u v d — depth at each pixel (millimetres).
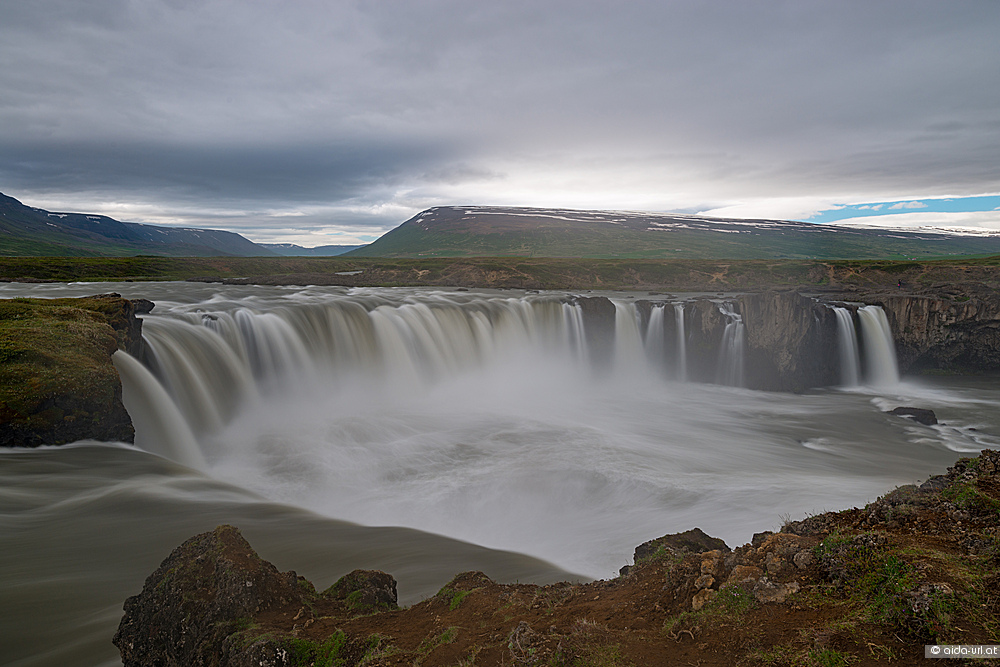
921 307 54406
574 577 12664
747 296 49125
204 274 99438
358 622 7906
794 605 6031
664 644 5902
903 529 7355
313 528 15023
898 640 5211
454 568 12883
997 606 5355
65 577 11773
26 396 18828
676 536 10109
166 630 7883
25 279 71688
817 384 49656
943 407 41500
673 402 41281
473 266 113812
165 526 14406
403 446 25859
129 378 23531
